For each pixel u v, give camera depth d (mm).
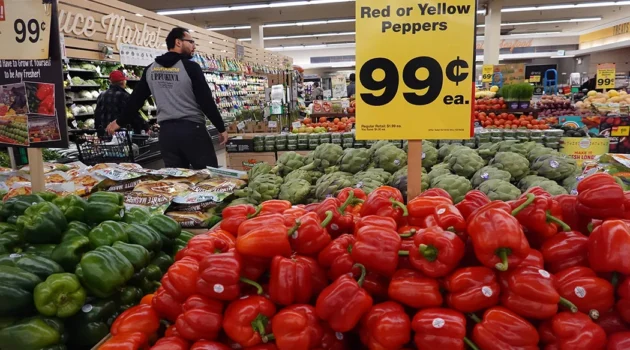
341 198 1678
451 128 1618
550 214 1266
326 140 4832
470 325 1172
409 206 1430
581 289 1097
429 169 3145
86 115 8742
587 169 2805
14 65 2088
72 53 7477
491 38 17203
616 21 21016
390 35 1602
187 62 4074
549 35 27406
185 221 2459
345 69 32969
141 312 1323
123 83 7066
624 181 2564
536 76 17391
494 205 1203
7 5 2018
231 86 14180
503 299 1121
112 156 4898
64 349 1411
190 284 1271
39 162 2166
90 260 1424
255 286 1221
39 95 2076
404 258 1239
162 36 10508
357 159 2965
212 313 1195
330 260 1293
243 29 21953
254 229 1255
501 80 10320
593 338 1036
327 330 1231
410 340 1188
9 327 1336
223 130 4359
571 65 27062
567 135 4992
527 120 5938
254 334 1153
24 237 1673
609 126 5184
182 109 4133
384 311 1152
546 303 1071
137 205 2541
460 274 1127
